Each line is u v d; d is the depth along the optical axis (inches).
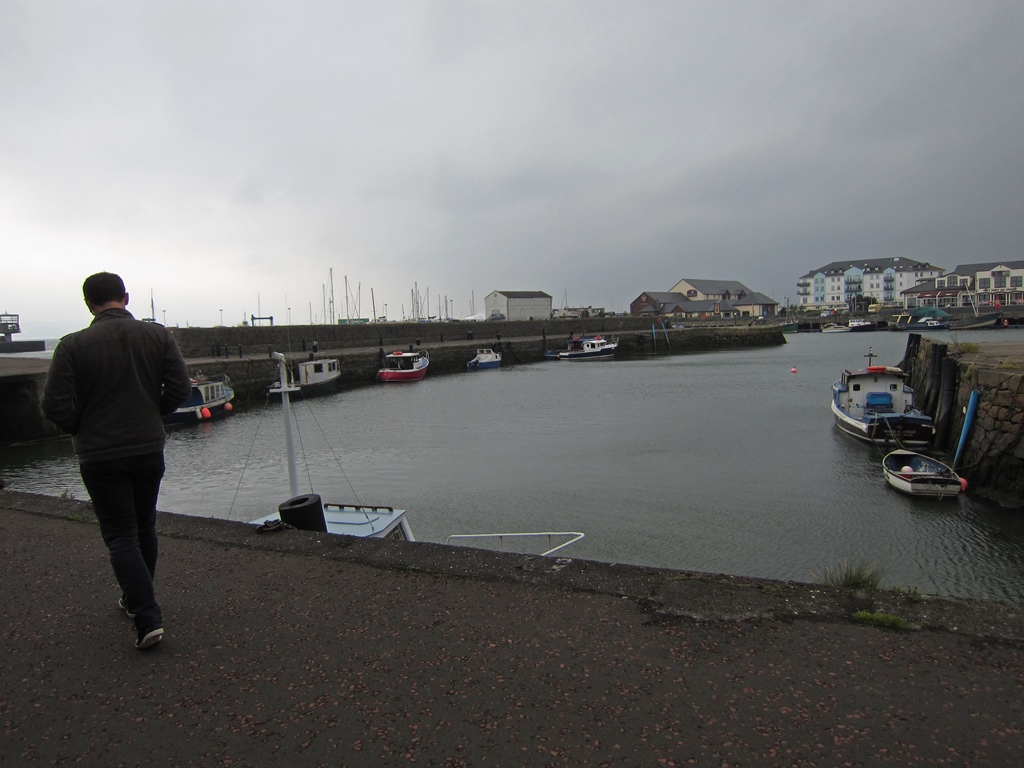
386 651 120.6
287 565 168.1
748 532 515.8
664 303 5012.3
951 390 773.9
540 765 86.8
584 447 866.1
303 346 2132.1
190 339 1831.9
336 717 99.9
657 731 93.7
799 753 88.0
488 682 108.7
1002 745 88.9
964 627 123.6
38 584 159.9
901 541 491.2
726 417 1082.7
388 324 2615.7
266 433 1051.3
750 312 5246.1
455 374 2153.1
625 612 134.2
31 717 102.1
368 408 1339.8
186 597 149.1
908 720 95.0
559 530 530.0
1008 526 519.8
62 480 756.0
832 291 5792.3
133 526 126.3
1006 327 3378.4
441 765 87.5
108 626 135.2
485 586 150.2
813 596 138.7
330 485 706.8
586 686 106.3
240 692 108.0
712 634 123.6
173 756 91.4
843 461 748.6
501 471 745.0
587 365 2381.9
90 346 120.5
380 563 166.7
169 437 1037.2
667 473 713.6
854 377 917.2
